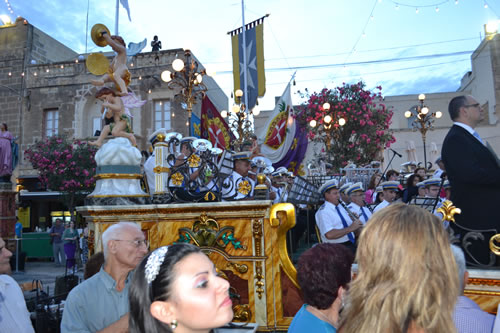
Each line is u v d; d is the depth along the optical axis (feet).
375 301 3.92
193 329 4.25
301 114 57.72
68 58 82.23
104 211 13.29
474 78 83.97
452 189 10.20
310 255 6.29
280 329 11.99
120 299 8.23
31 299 16.24
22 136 68.44
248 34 47.39
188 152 16.90
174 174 14.10
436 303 3.77
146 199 14.12
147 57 64.28
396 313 3.79
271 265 12.30
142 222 13.34
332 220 17.06
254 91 46.37
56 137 54.60
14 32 70.54
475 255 9.62
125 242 8.30
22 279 37.60
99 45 16.12
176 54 63.62
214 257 12.76
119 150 13.76
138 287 4.50
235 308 12.37
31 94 68.85
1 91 69.67
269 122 45.60
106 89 15.26
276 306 12.13
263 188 12.83
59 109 67.87
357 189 20.17
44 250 53.72
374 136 56.18
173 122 62.34
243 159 17.02
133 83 64.18
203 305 4.19
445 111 90.27
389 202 20.66
